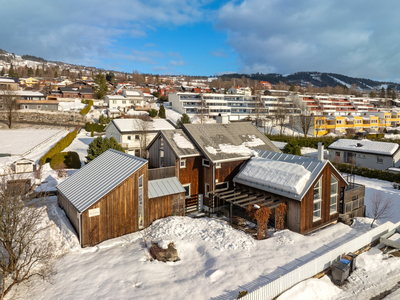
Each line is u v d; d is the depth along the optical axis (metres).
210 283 11.82
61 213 18.59
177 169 21.97
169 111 94.44
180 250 14.75
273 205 18.09
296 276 12.38
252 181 20.81
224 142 24.95
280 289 11.67
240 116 103.00
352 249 15.69
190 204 23.08
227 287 11.55
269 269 12.93
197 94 101.81
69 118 72.25
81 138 53.53
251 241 15.83
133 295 10.95
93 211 15.04
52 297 10.79
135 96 95.56
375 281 13.98
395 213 22.88
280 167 20.11
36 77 161.50
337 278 13.77
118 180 16.17
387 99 154.50
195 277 12.30
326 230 18.72
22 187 13.99
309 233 18.27
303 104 110.50
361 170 35.66
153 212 18.44
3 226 11.28
